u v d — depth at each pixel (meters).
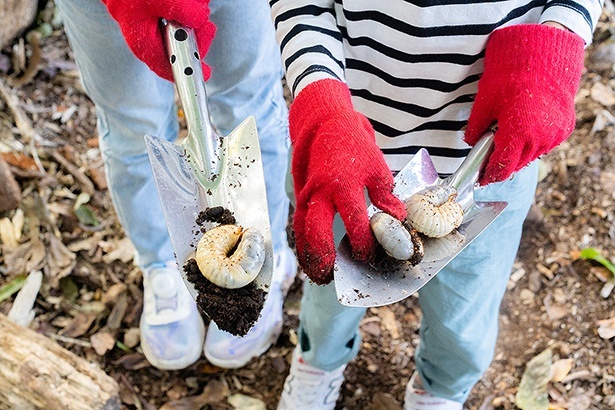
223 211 0.56
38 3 1.38
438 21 0.55
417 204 0.54
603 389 0.96
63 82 1.30
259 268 0.52
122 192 0.88
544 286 1.06
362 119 0.52
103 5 0.66
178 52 0.56
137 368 1.00
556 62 0.53
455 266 0.69
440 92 0.60
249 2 0.72
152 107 0.79
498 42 0.55
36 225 1.11
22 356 0.79
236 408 0.97
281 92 0.88
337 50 0.58
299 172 0.53
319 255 0.49
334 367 0.88
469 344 0.76
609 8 1.36
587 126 1.20
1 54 1.32
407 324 1.04
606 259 1.06
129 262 1.09
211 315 0.52
